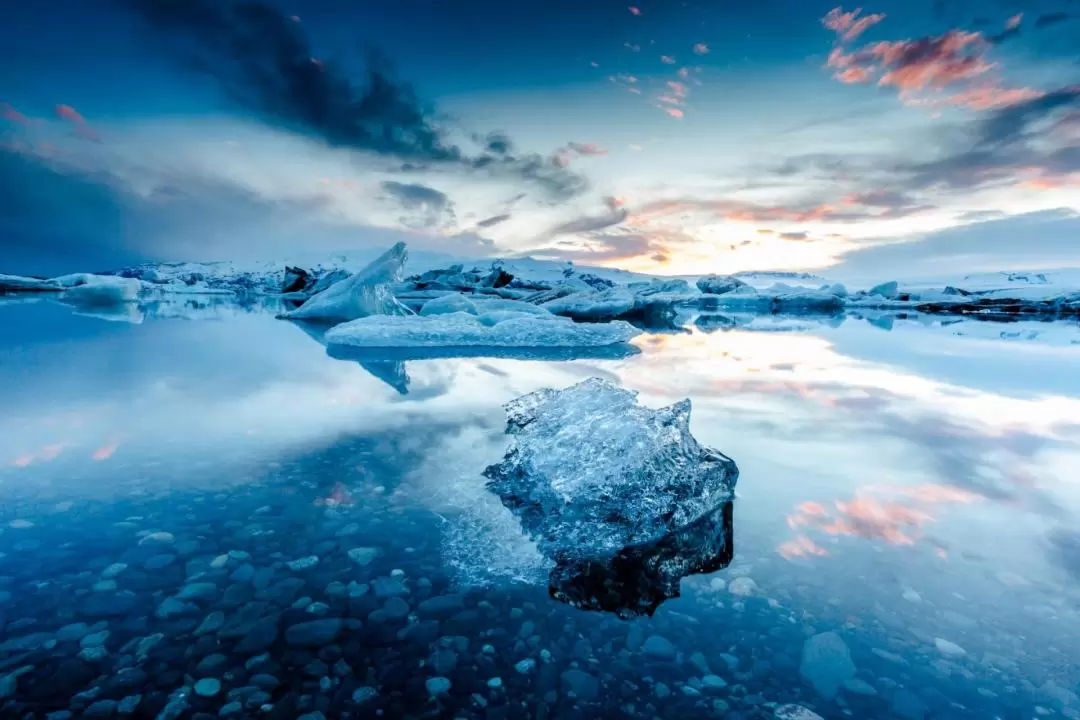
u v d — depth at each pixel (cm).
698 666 153
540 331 1007
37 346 764
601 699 140
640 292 3397
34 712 130
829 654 158
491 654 156
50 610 168
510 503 263
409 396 496
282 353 780
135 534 219
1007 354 894
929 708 139
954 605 183
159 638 157
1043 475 309
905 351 945
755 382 602
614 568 208
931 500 272
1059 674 151
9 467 290
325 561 204
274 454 324
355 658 152
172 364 643
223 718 130
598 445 284
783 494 281
